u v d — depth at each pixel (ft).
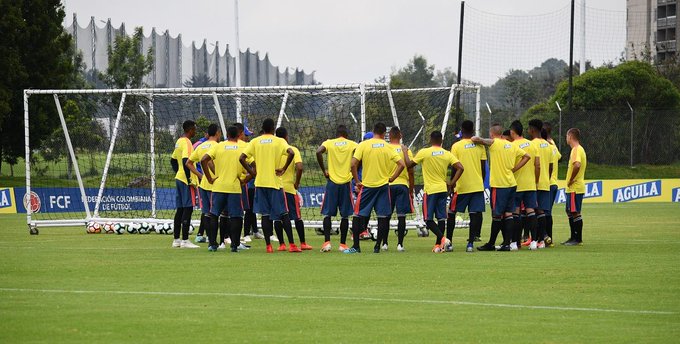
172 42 620.49
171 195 294.46
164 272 139.13
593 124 429.79
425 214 173.88
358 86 218.18
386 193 172.35
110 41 608.60
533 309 104.63
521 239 192.44
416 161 172.76
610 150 429.38
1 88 420.36
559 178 425.28
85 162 334.24
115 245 194.08
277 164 172.96
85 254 169.48
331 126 268.00
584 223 269.44
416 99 299.58
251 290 119.55
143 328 92.12
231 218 174.50
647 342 86.38
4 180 435.94
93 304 106.93
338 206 176.45
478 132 227.40
